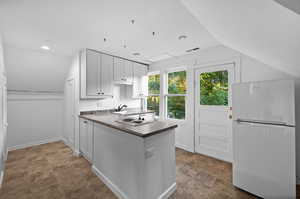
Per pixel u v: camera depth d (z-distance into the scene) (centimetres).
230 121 257
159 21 180
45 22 182
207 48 282
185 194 172
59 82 365
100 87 298
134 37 229
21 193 175
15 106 326
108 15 167
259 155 161
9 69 284
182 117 339
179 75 345
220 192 175
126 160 159
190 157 281
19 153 301
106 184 192
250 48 148
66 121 363
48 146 346
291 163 141
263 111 159
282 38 95
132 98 411
